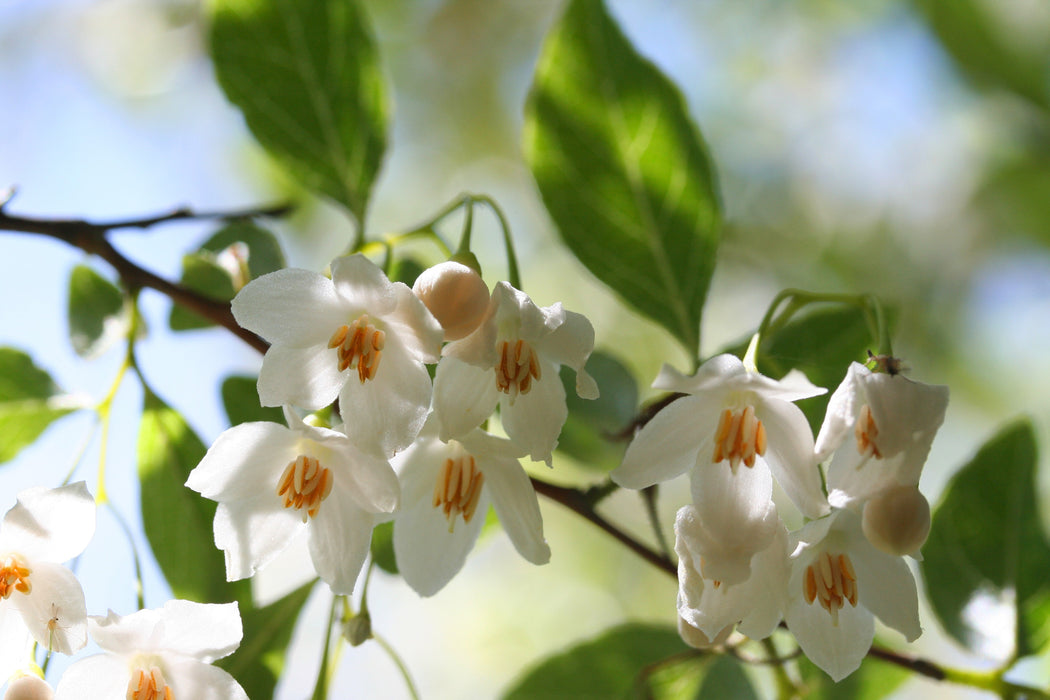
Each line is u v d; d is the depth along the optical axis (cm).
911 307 74
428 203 77
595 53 37
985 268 73
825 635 34
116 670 34
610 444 39
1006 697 37
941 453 71
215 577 37
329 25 38
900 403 33
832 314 37
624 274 37
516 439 33
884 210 76
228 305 37
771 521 33
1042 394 71
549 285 73
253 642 36
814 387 33
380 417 33
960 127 73
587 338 33
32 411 37
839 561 34
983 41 63
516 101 81
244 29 38
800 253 75
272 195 72
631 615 72
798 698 38
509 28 81
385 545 37
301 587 37
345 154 38
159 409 37
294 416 33
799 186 77
